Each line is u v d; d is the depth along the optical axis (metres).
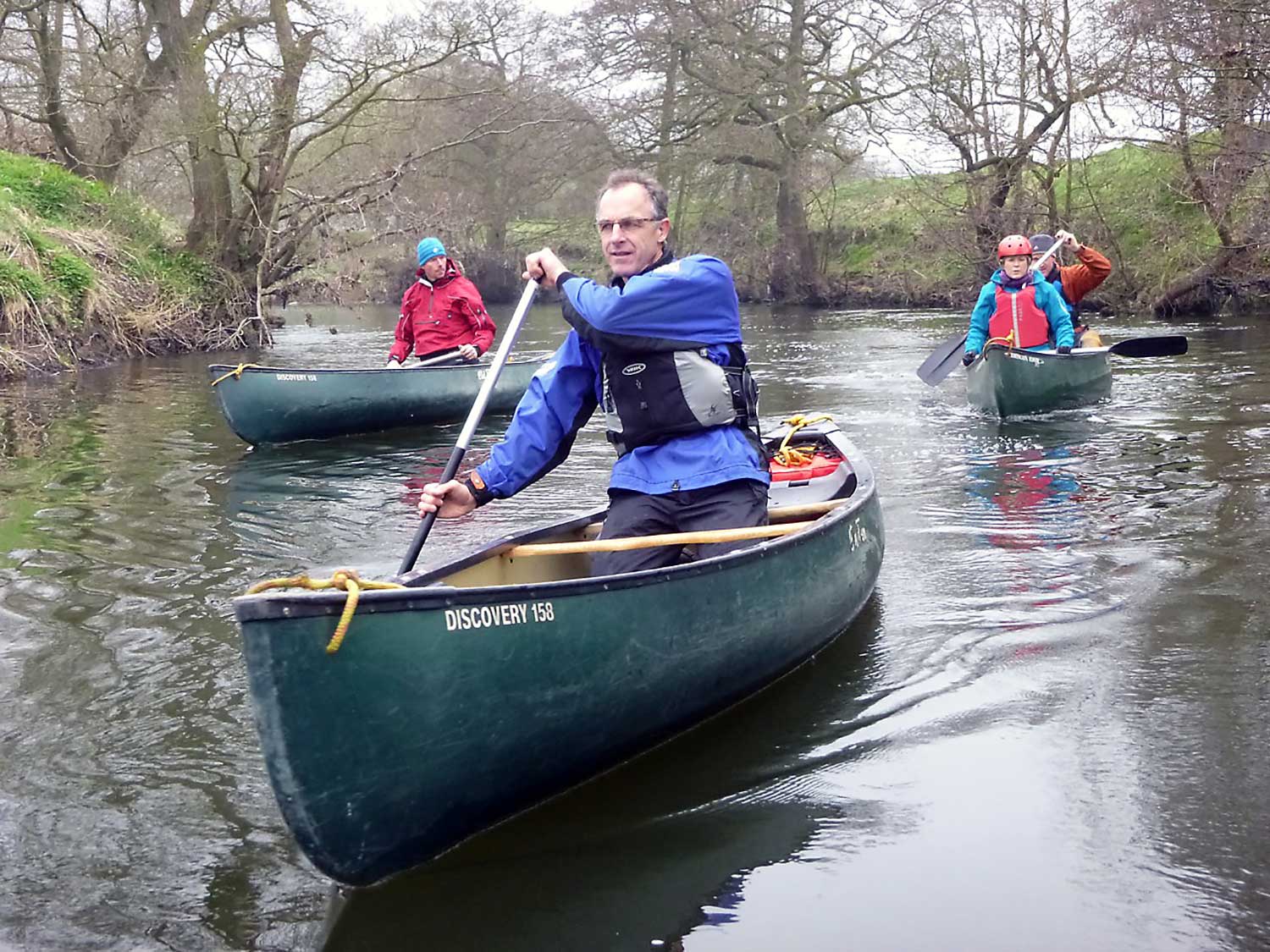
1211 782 2.73
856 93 19.34
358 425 8.09
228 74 15.02
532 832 2.62
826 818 2.64
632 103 20.73
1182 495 5.52
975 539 4.87
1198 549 4.59
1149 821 2.57
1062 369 8.17
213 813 2.70
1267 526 4.91
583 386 3.41
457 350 8.63
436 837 2.46
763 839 2.56
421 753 2.35
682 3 19.70
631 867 2.46
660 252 3.41
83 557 4.76
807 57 20.14
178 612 4.05
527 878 2.42
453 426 8.59
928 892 2.33
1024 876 2.38
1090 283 9.06
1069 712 3.15
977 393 8.39
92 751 3.00
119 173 18.00
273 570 4.55
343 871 2.34
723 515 3.30
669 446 3.35
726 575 3.04
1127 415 7.91
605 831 2.61
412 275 26.98
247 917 2.30
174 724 3.16
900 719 3.15
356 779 2.27
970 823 2.59
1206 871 2.37
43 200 15.51
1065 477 6.03
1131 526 5.00
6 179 15.23
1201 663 3.44
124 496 6.00
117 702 3.30
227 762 2.95
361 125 15.95
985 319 8.72
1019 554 4.62
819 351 13.42
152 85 15.93
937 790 2.75
